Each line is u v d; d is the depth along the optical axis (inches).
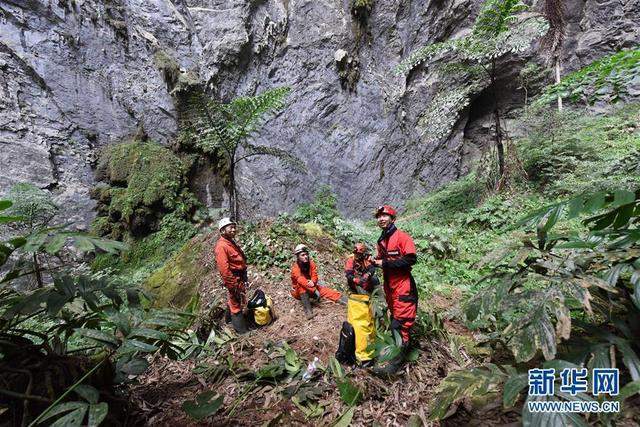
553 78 470.9
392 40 455.5
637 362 69.8
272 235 223.5
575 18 476.4
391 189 466.9
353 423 90.7
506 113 508.1
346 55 440.1
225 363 123.7
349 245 255.0
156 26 393.4
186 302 193.8
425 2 442.3
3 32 314.7
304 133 438.3
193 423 94.2
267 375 108.8
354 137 453.7
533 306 78.9
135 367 95.0
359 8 438.0
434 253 233.9
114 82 371.2
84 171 350.9
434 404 79.4
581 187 245.8
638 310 81.5
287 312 161.6
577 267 85.2
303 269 159.9
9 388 78.7
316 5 437.1
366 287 141.5
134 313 93.1
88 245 74.0
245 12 412.2
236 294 146.1
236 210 271.0
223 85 421.4
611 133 344.2
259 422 92.8
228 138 262.7
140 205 345.1
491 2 263.4
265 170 422.0
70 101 347.6
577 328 100.5
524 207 267.0
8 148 308.8
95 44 360.2
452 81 455.5
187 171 387.2
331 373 110.2
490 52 271.1
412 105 474.3
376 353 108.1
